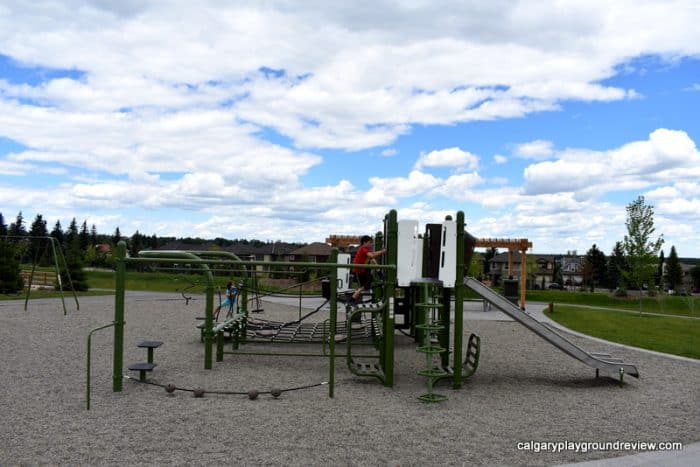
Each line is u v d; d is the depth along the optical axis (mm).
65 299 20516
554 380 8227
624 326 16594
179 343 10984
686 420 6059
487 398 7004
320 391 7203
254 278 11930
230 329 10180
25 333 11672
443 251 7660
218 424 5535
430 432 5445
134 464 4426
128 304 19766
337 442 5066
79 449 4746
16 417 5660
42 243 63781
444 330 8773
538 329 7824
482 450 4945
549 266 101875
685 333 14938
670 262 92062
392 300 7613
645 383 8062
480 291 8031
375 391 7273
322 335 10688
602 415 6234
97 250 81875
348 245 22469
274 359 9633
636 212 24453
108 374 7840
